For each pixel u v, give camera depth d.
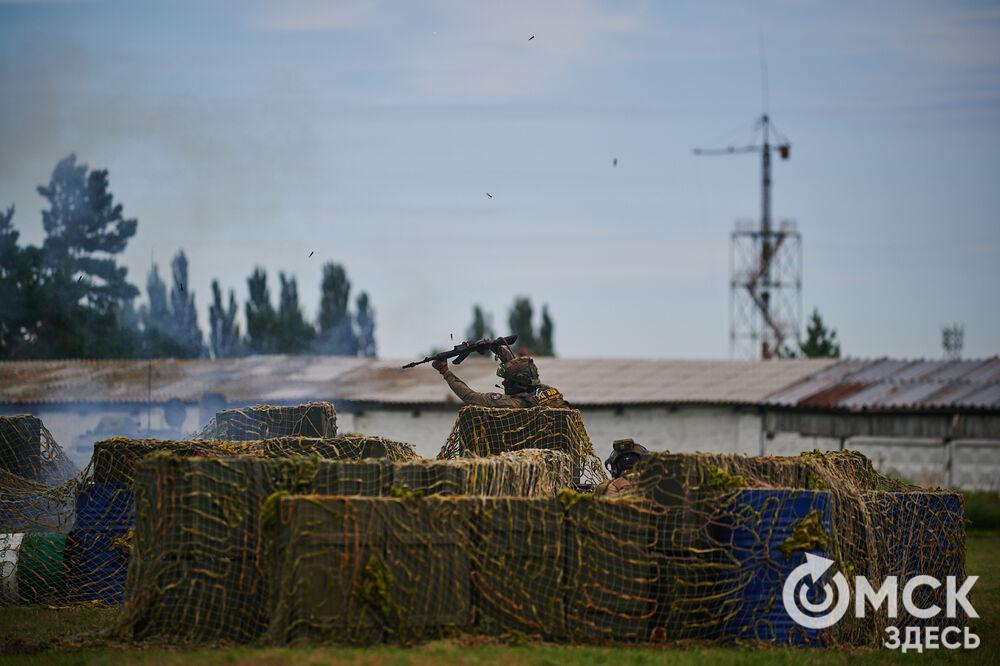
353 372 66.75
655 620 18.84
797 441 64.44
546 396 25.56
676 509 19.00
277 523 17.64
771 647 18.64
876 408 57.22
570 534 18.64
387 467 19.05
